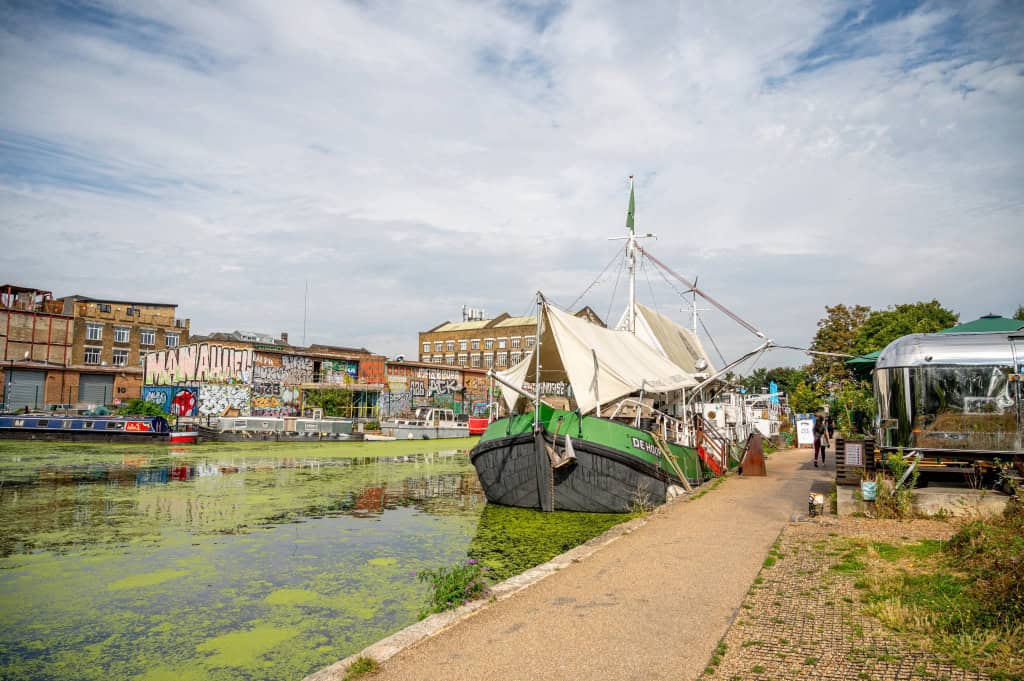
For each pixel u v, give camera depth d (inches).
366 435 1640.0
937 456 443.2
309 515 622.5
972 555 283.4
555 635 231.5
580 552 355.9
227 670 271.1
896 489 420.2
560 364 785.6
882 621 230.7
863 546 337.4
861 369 737.6
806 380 1765.5
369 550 474.3
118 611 342.6
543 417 634.2
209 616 334.6
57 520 589.0
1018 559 244.5
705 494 577.6
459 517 605.0
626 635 229.6
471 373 2539.4
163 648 294.4
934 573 278.4
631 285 1008.2
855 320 1684.3
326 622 325.7
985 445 430.0
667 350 1041.5
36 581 396.5
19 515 613.0
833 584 276.5
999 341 439.5
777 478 709.3
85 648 294.8
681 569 312.8
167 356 1943.9
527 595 279.1
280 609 344.8
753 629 230.8
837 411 1300.4
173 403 1899.6
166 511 637.9
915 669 191.9
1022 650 195.9
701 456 791.1
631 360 721.6
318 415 1850.4
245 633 311.1
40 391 2225.6
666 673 197.9
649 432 653.9
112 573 414.0
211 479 877.2
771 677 191.8
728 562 323.0
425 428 1760.6
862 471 469.1
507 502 655.8
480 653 217.0
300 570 420.5
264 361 1839.3
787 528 396.8
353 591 375.2
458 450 1419.8
